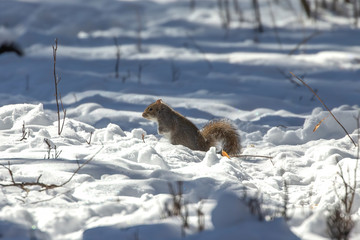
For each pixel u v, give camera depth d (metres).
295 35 27.30
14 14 29.25
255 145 11.34
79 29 28.91
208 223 5.21
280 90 17.08
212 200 6.29
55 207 5.86
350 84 17.91
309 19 30.38
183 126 10.54
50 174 6.94
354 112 11.95
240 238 4.44
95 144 9.64
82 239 4.89
